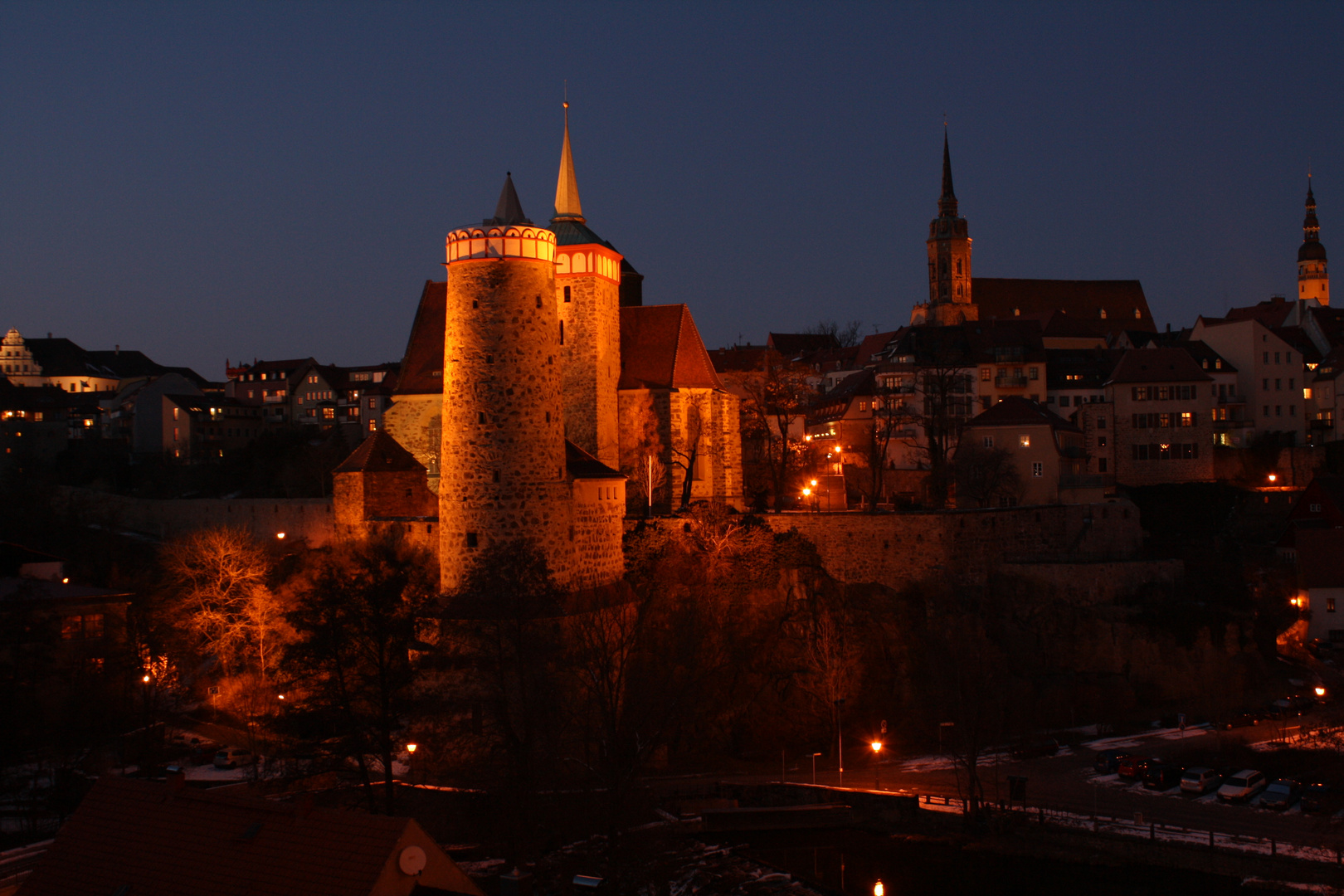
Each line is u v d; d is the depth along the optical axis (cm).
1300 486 11106
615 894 4631
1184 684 7856
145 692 6156
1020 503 10100
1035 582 8269
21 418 14838
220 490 11856
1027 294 17588
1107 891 5281
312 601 5203
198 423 15000
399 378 8425
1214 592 8750
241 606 7288
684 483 8319
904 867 5566
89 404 16500
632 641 6219
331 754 4950
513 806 4884
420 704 5381
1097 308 17388
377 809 5066
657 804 5909
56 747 5862
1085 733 7244
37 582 7231
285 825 3306
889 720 7119
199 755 6062
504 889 4403
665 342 8494
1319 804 5709
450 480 6381
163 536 9381
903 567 8100
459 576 6322
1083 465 10925
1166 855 5341
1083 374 12756
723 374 10381
